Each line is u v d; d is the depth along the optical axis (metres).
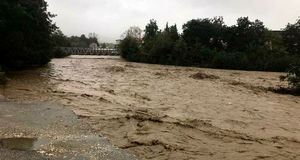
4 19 33.62
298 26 75.00
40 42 42.38
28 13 36.25
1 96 19.06
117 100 19.89
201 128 13.71
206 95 23.81
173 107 18.34
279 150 11.27
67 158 9.42
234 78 39.94
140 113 16.14
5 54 36.56
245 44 70.62
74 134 11.86
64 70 41.56
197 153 10.62
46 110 15.61
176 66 63.38
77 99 19.53
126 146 10.95
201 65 64.62
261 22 72.31
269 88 29.31
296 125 15.30
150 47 74.50
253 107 19.62
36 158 9.25
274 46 71.75
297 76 27.72
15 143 10.42
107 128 13.01
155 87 27.36
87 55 97.62
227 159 10.20
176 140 11.84
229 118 16.08
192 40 73.94
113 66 50.78
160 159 9.93
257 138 12.65
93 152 10.10
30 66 44.56
